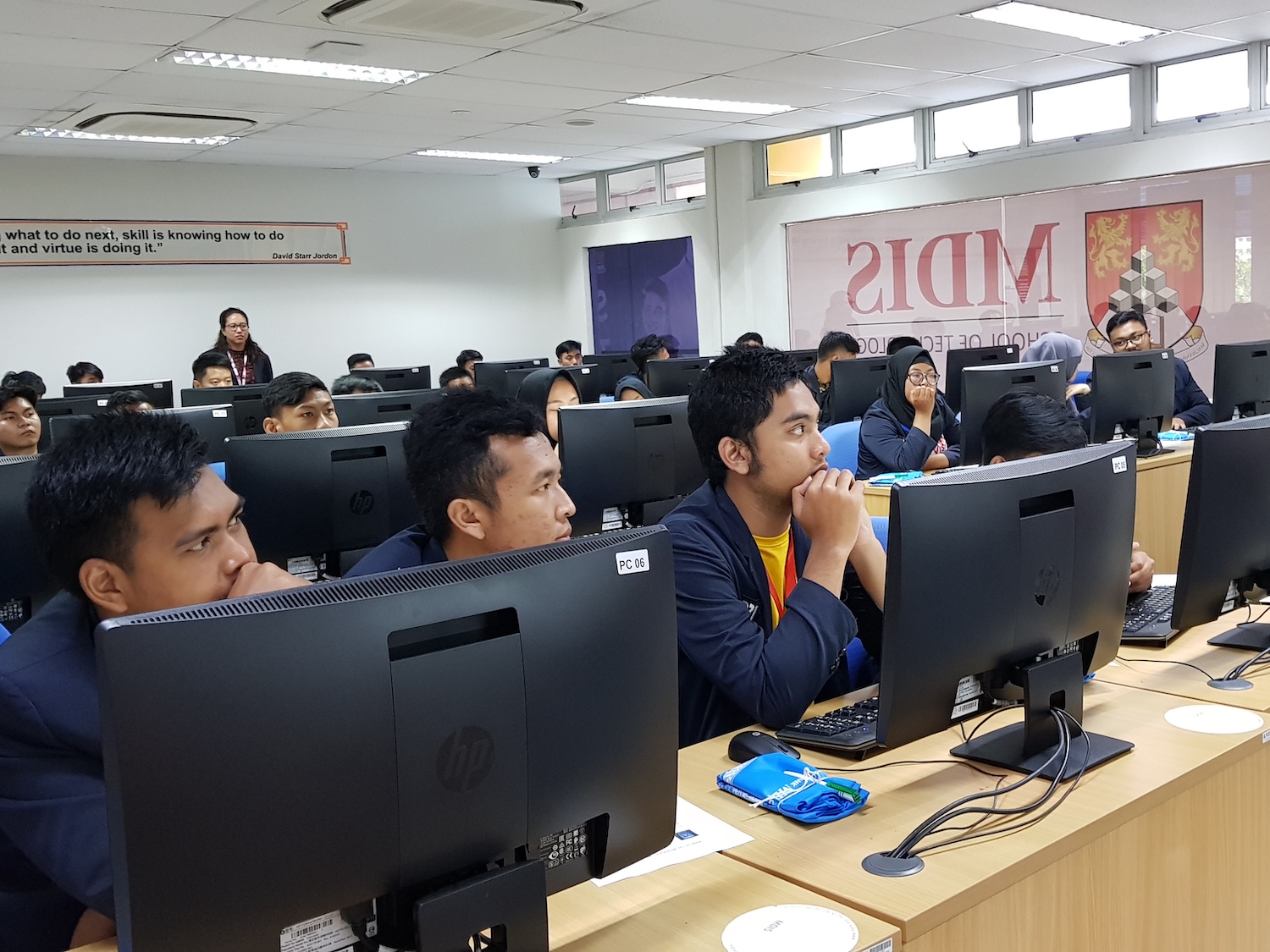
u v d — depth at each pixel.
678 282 9.55
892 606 1.21
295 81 5.74
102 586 1.05
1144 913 1.28
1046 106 7.00
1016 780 1.32
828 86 6.61
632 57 5.56
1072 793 1.26
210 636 0.73
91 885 0.96
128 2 4.24
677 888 1.09
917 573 1.21
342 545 2.46
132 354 8.25
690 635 1.57
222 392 4.95
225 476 2.38
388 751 0.80
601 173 10.09
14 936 1.18
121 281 8.16
